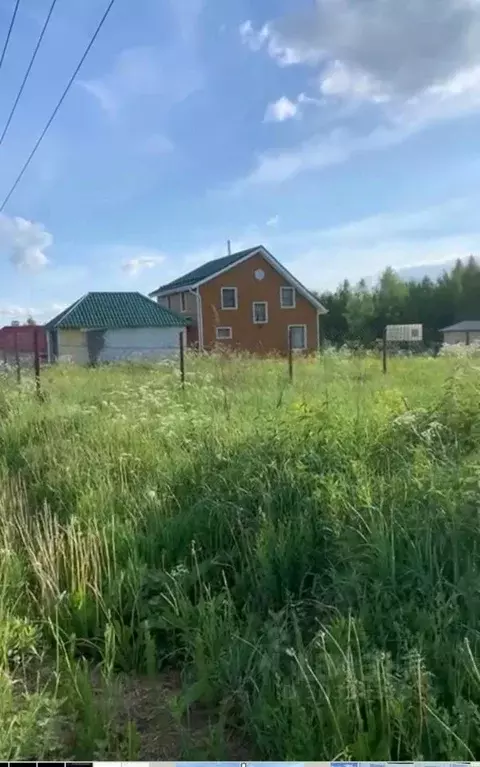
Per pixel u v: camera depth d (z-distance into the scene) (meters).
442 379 8.29
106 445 5.46
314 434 4.84
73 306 34.41
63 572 3.38
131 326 33.47
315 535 3.50
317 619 2.74
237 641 2.62
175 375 9.97
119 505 4.22
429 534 3.04
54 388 9.31
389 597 2.74
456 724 2.03
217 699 2.50
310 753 2.01
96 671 2.79
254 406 6.64
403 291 68.69
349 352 15.59
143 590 3.23
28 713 2.25
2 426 6.96
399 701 2.07
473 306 66.94
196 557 3.47
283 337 37.97
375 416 5.39
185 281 39.66
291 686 2.19
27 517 4.14
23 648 2.84
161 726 2.40
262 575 3.21
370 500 3.55
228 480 4.30
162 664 2.87
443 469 3.83
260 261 37.38
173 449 5.21
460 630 2.49
